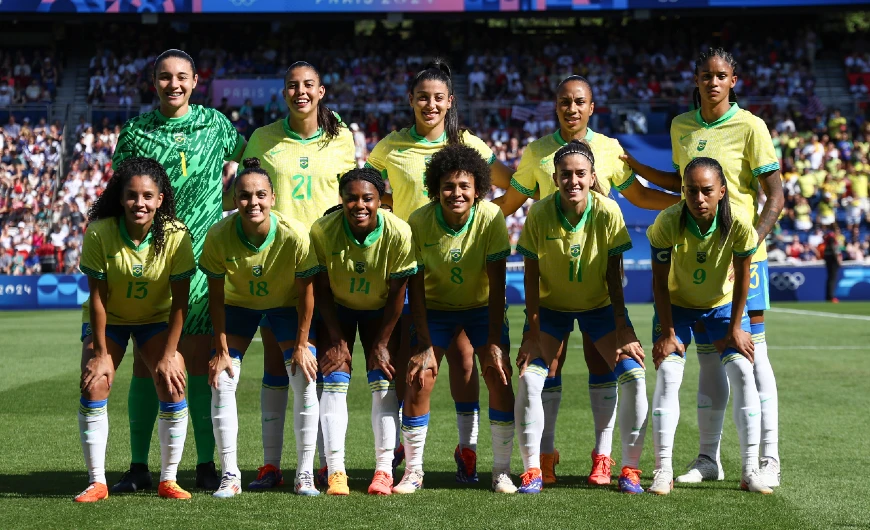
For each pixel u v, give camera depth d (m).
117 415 8.20
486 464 6.50
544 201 5.68
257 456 6.71
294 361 5.46
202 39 30.64
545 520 4.84
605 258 5.64
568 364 12.04
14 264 24.94
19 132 27.47
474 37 31.23
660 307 5.70
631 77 30.16
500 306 5.65
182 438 5.46
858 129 28.69
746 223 5.56
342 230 5.52
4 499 5.32
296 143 6.29
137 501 5.29
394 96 29.48
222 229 5.46
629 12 27.89
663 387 5.59
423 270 5.65
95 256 5.33
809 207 26.59
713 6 27.48
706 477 5.95
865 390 9.74
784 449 6.82
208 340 5.91
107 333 5.58
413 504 5.20
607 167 6.46
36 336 15.94
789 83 29.52
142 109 28.34
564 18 28.62
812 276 24.89
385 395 5.59
